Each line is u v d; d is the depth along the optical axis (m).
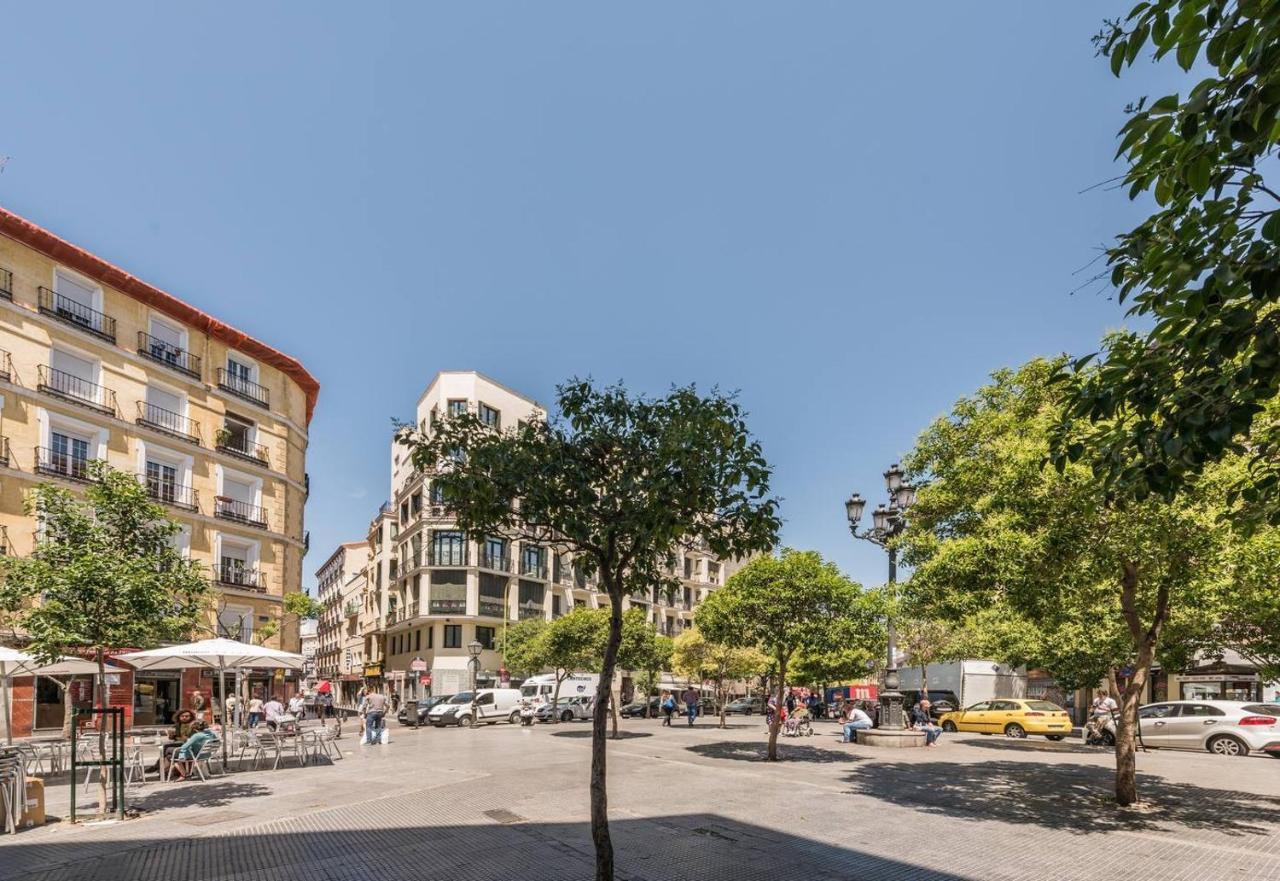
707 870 7.46
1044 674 38.03
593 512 6.50
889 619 19.73
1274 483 5.48
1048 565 10.62
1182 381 4.62
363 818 10.09
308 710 44.41
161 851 8.38
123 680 26.81
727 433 6.59
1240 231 3.94
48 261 26.55
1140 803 10.83
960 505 18.58
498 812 10.42
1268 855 7.90
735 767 15.38
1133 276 4.53
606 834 6.07
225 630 29.84
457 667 47.72
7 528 24.09
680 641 32.19
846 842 8.57
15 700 23.86
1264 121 3.20
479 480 6.29
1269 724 19.11
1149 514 9.28
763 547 6.97
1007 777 13.75
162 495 29.19
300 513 36.62
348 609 72.44
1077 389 5.12
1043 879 7.10
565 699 37.00
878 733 20.67
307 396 39.31
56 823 10.04
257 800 11.62
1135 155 3.90
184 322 31.31
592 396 6.79
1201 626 15.38
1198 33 3.49
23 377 25.27
